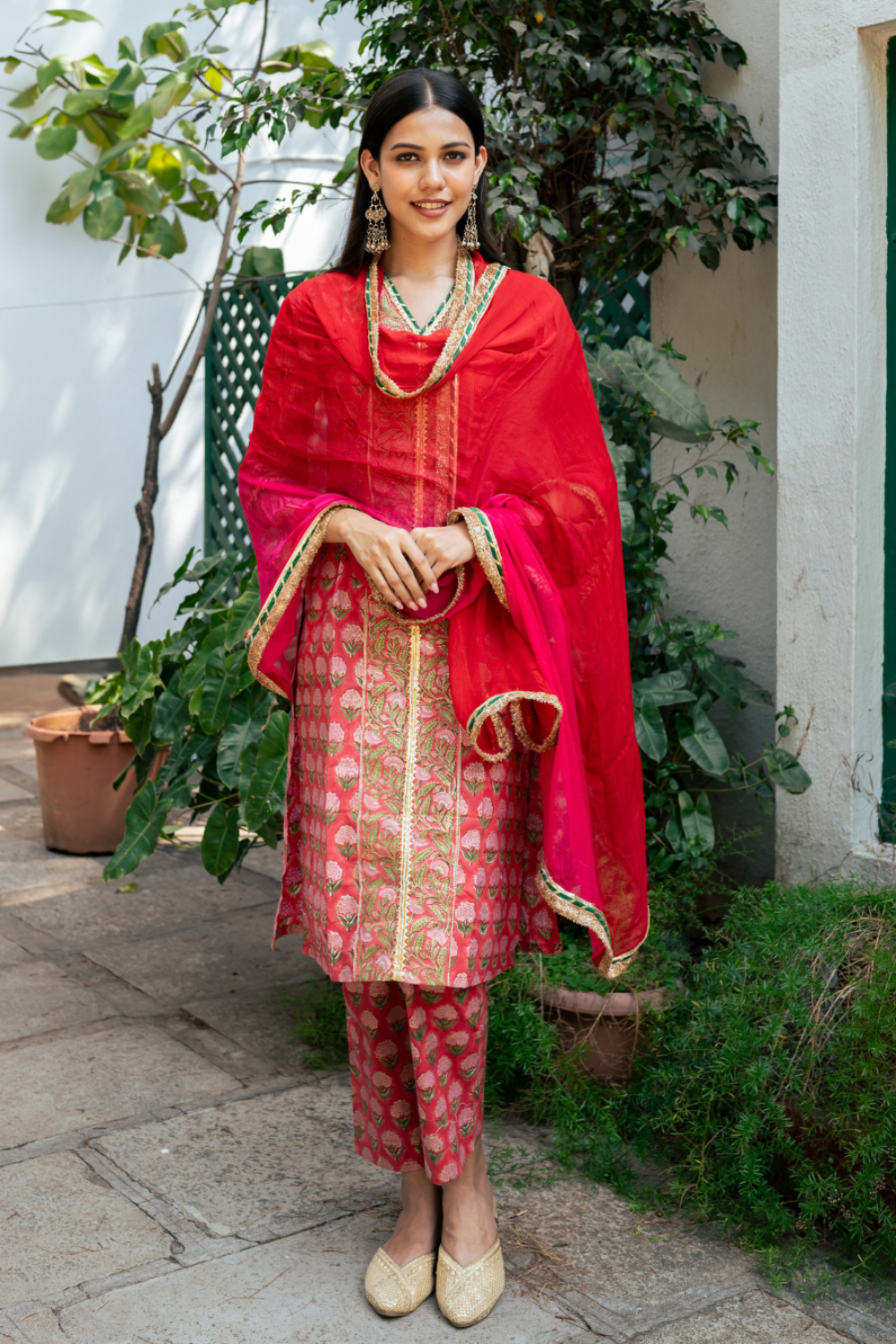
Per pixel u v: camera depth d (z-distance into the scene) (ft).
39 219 21.17
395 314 5.89
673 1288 6.41
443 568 5.64
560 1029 8.14
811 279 8.81
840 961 7.07
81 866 13.28
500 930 6.15
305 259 22.25
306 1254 6.65
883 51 8.54
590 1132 7.73
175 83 16.74
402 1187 6.66
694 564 10.90
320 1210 7.06
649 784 9.89
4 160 20.79
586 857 6.06
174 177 19.01
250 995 10.06
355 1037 6.32
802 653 9.09
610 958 6.36
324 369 5.93
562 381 5.99
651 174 9.96
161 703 9.90
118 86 17.26
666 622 10.00
